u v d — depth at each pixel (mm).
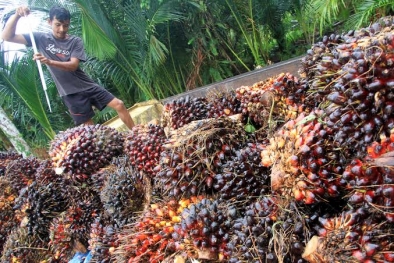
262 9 6934
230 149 1510
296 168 1098
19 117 8625
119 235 1600
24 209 2383
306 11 7129
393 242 890
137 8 6453
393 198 871
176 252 1308
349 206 1000
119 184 1818
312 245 965
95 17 6250
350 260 893
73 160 2191
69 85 4582
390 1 4629
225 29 7660
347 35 1378
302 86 1585
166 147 1536
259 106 1772
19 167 2787
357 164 954
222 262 1200
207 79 8141
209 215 1229
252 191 1347
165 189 1531
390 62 899
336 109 1029
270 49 8172
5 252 2414
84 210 2221
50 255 2344
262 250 1073
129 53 7086
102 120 9711
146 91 7773
